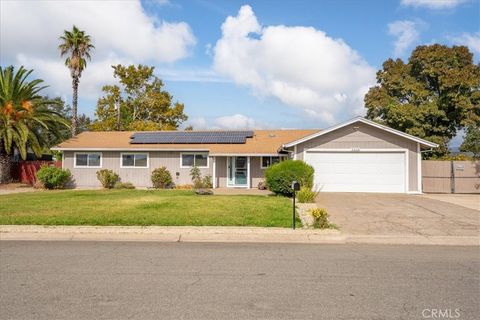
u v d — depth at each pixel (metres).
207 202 15.20
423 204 16.41
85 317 4.69
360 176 22.12
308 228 10.64
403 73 34.69
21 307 5.01
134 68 43.25
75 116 36.78
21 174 30.47
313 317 4.70
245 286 5.90
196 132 30.08
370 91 35.53
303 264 7.28
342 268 6.99
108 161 27.78
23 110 28.36
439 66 32.38
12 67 28.55
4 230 10.35
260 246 9.00
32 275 6.49
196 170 26.70
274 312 4.85
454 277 6.43
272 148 26.55
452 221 12.19
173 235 10.02
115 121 42.81
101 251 8.39
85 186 27.86
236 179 26.86
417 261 7.54
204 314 4.78
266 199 16.80
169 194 19.34
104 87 43.44
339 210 14.52
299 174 18.52
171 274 6.56
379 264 7.29
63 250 8.48
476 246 9.16
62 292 5.61
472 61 32.62
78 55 36.53
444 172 23.25
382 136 22.08
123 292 5.61
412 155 21.91
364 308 5.00
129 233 10.16
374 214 13.58
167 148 26.91
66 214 12.27
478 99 31.23
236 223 11.09
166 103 43.78
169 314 4.78
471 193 22.61
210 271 6.76
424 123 32.72
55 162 30.31
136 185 27.42
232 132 29.77
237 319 4.63
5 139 27.16
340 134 22.34
